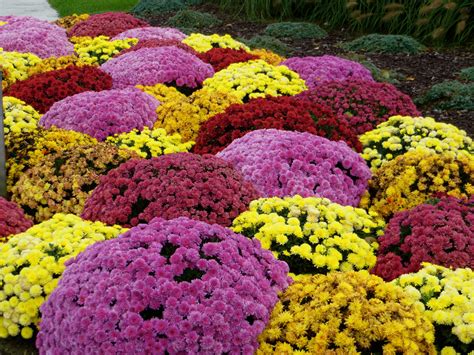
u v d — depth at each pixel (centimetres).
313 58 425
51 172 245
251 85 339
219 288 153
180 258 156
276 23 619
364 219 210
